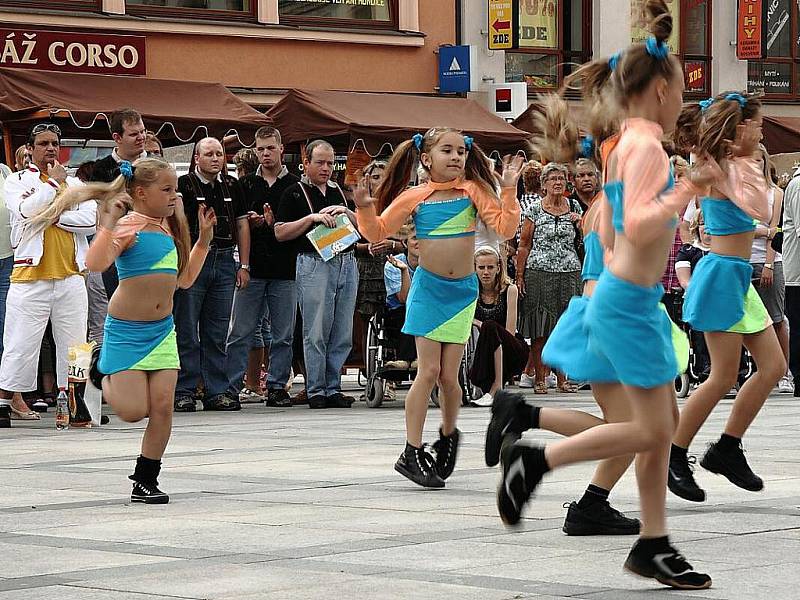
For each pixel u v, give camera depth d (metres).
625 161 8.72
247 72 35.69
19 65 31.67
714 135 12.48
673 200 8.54
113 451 17.25
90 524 11.75
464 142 14.14
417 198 14.14
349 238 23.02
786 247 25.27
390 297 23.33
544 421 10.06
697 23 45.19
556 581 9.20
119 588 9.12
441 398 14.06
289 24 36.38
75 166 27.12
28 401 23.20
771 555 9.99
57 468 15.61
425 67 38.75
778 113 46.53
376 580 9.27
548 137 10.59
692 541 10.56
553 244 25.83
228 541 10.84
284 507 12.55
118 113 20.48
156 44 34.19
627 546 10.50
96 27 33.12
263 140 23.52
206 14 35.19
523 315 25.91
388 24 38.25
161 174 13.23
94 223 20.47
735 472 12.83
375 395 23.69
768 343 12.68
